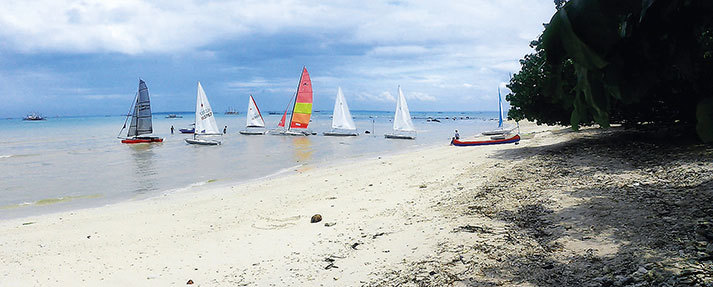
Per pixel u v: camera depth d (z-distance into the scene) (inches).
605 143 645.9
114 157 1188.5
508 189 413.7
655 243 206.8
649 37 59.6
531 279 197.3
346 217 399.9
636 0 54.4
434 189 496.1
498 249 244.2
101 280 284.7
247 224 413.1
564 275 194.5
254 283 250.5
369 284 224.5
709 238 198.5
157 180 779.4
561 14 58.1
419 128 2662.4
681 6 58.4
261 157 1128.8
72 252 353.1
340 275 245.1
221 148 1427.2
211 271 284.4
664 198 285.1
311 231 361.4
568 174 441.1
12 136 2261.3
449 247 261.1
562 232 255.0
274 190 612.1
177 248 348.8
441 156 880.9
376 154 1130.7
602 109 60.3
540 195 361.7
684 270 168.2
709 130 68.8
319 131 2395.4
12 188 712.4
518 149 802.2
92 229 428.8
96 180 789.9
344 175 714.8
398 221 351.6
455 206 375.9
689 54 60.2
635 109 574.6
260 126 2199.8
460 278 212.1
